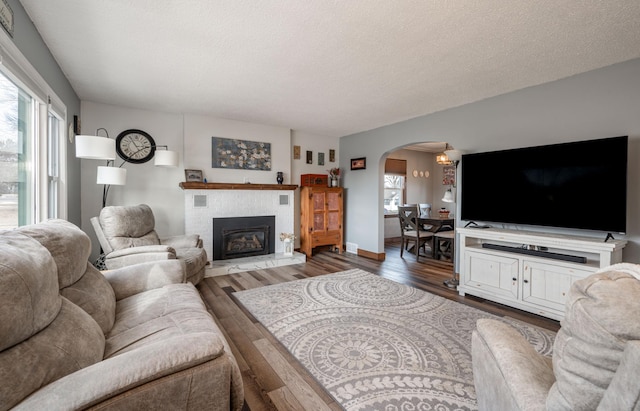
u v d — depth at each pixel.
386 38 2.25
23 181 2.18
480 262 3.21
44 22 2.07
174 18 2.02
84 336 1.17
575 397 0.70
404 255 5.56
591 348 0.67
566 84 2.97
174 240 3.71
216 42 2.33
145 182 4.21
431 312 2.84
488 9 1.89
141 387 0.86
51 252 1.40
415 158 7.93
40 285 1.01
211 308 2.94
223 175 4.75
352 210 5.83
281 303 3.06
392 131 4.97
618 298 0.66
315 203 5.52
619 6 1.84
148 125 4.23
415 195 7.95
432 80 3.08
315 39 2.28
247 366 1.97
